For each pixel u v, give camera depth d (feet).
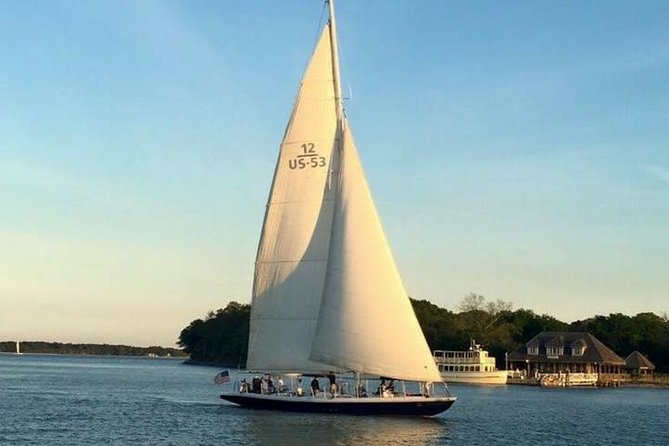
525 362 624.59
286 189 224.74
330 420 207.62
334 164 222.07
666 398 440.86
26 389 387.75
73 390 385.29
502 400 373.40
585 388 548.31
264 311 224.74
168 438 190.70
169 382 495.00
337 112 223.71
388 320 210.38
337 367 214.07
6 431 206.28
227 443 179.22
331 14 224.74
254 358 225.15
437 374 211.82
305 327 220.23
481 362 563.89
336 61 224.33
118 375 624.59
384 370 209.15
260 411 224.12
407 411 212.23
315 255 221.25
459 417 257.75
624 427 252.01
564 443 204.33
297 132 224.74
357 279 212.43
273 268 224.33
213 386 443.32
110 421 226.99
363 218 214.90
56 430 207.92
